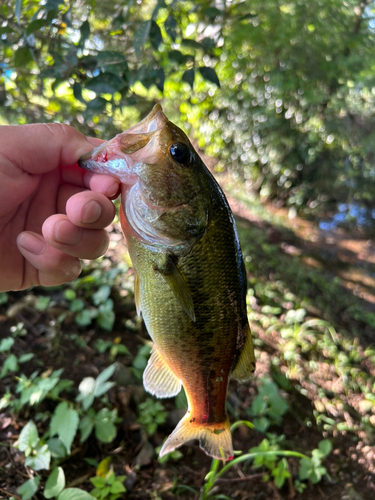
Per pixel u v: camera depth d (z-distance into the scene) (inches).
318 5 245.6
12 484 90.0
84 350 127.7
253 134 328.2
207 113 286.2
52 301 142.7
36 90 140.0
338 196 334.6
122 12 114.1
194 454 112.6
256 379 141.2
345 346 181.0
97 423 104.5
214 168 371.9
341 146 307.3
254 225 299.0
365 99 285.1
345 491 112.7
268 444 117.8
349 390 153.0
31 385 105.5
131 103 100.8
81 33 95.4
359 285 253.0
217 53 147.2
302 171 332.8
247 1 216.8
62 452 96.4
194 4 119.7
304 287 228.4
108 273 162.9
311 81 274.8
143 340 139.1
